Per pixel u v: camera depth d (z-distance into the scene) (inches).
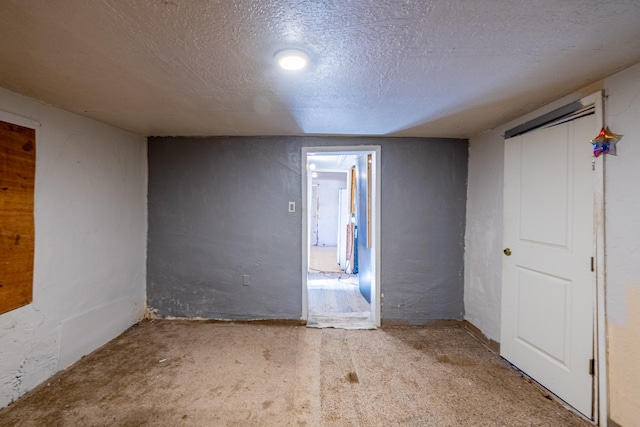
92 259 101.3
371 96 77.9
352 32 49.1
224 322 128.3
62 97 79.4
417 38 51.0
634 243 61.3
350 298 166.2
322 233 399.2
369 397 79.0
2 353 73.2
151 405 74.9
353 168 226.8
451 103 82.4
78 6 42.6
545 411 73.9
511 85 70.6
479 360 98.4
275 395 79.5
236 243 128.6
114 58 58.2
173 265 129.7
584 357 71.6
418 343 110.5
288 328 123.4
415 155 125.5
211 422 69.5
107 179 108.0
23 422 68.4
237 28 48.1
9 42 52.4
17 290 76.6
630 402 62.1
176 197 129.1
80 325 96.4
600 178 67.6
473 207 120.1
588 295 70.9
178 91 74.9
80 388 81.4
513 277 95.2
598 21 45.9
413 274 126.5
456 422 70.2
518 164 93.7
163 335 115.0
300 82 69.0
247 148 127.5
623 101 62.9
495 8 42.9
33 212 80.9
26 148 79.0
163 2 41.6
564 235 77.3
